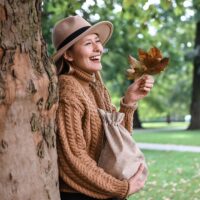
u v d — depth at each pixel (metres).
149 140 18.03
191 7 13.30
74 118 2.35
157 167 9.91
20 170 2.08
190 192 7.04
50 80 2.19
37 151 2.14
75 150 2.32
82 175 2.31
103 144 2.47
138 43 18.09
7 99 2.01
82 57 2.54
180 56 24.30
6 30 2.05
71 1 6.54
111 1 7.32
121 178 2.37
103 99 2.66
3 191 2.05
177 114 54.28
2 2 2.04
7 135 2.04
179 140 17.56
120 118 2.47
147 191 7.11
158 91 40.72
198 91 25.83
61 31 2.56
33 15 2.15
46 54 2.22
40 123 2.15
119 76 26.84
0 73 2.00
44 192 2.18
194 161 10.90
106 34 2.64
